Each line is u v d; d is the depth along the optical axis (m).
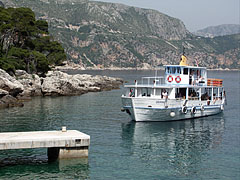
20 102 62.34
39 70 97.12
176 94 49.38
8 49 95.06
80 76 116.75
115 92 95.94
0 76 62.78
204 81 54.72
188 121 50.28
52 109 58.06
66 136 28.08
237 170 28.41
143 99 46.19
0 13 92.06
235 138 39.66
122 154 31.86
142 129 43.22
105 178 25.78
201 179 26.39
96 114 54.28
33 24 104.12
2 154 30.72
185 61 53.25
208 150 34.22
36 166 27.77
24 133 29.31
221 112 61.50
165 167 28.78
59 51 113.44
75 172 26.75
